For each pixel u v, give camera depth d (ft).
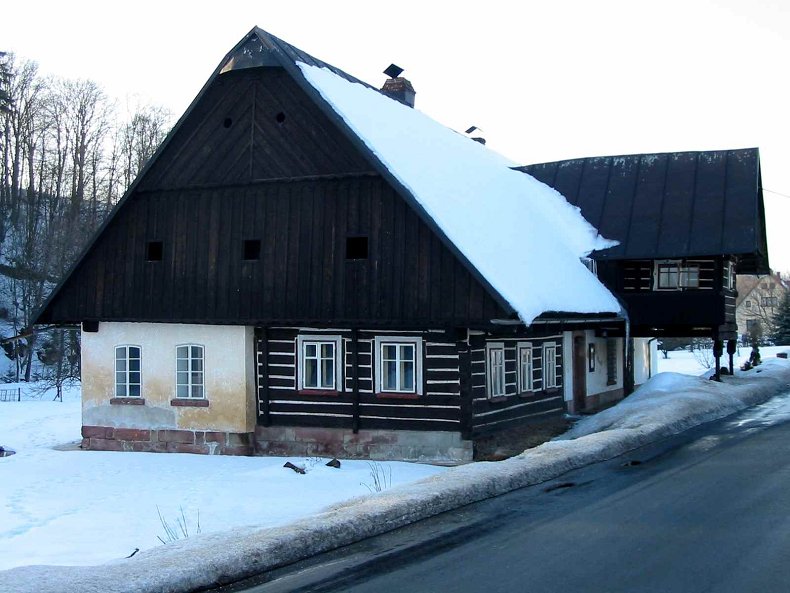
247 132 70.33
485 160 94.07
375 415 65.72
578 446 49.39
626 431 55.57
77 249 170.09
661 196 90.43
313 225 67.31
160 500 52.08
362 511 33.14
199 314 71.20
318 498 50.75
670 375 86.28
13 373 164.04
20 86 206.90
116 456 71.26
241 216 70.28
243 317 69.26
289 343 69.15
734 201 86.38
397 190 62.34
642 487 39.29
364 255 65.87
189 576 25.91
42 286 162.50
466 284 60.90
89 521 46.16
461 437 62.80
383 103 79.77
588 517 33.58
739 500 35.50
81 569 27.04
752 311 298.97
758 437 54.49
